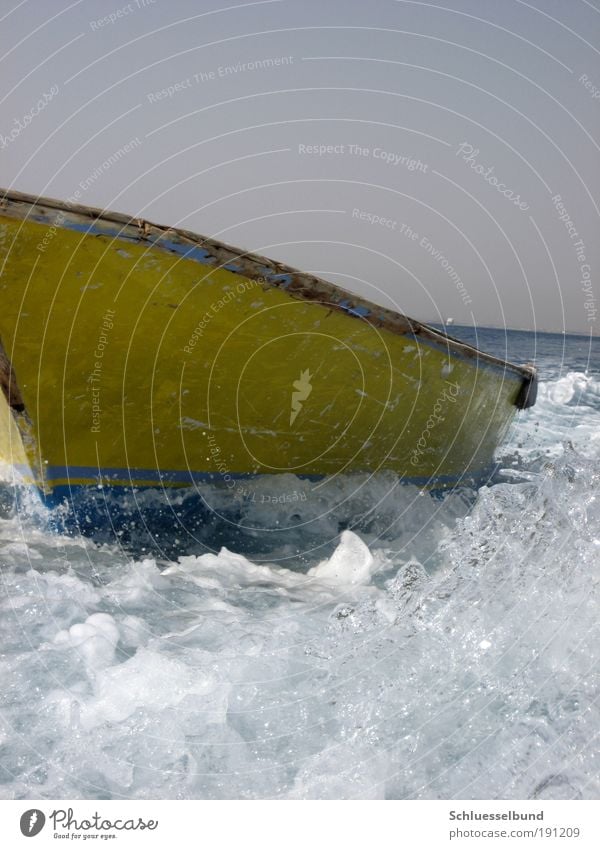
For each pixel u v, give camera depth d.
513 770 1.94
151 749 2.00
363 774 1.93
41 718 2.08
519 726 2.08
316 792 1.87
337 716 2.15
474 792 1.88
